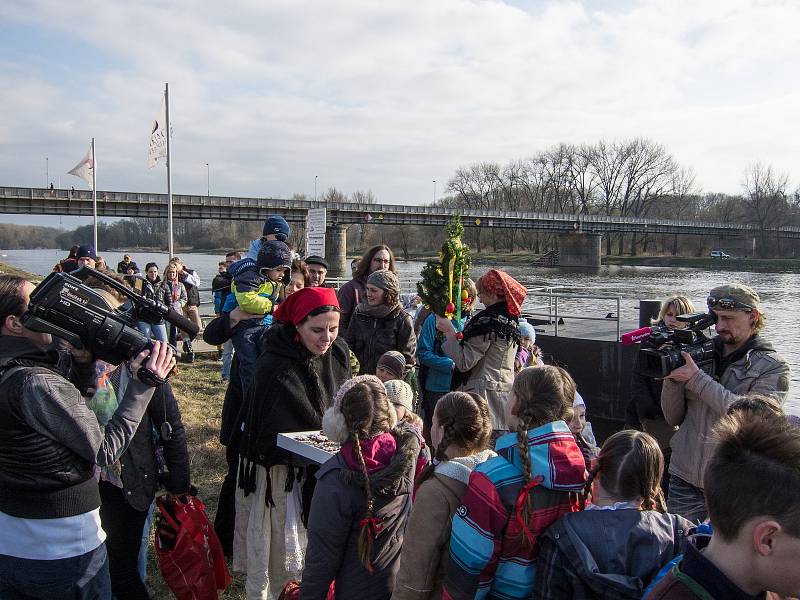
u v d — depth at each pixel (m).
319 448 3.19
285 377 3.48
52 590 2.47
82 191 45.38
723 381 3.54
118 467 3.29
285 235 5.34
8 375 2.37
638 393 4.37
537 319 11.27
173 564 3.38
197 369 10.83
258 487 3.57
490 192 108.56
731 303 3.49
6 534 2.43
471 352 4.31
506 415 2.55
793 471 1.45
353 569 2.69
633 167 100.69
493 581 2.31
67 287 2.45
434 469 2.52
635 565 2.05
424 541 2.44
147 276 11.88
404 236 89.44
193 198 51.50
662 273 63.28
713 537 1.57
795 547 1.44
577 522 2.14
